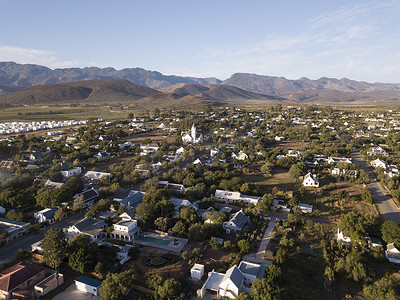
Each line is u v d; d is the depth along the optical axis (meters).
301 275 94.44
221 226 123.62
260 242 113.38
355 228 108.69
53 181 179.75
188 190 155.88
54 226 125.50
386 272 95.88
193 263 97.50
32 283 88.38
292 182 187.00
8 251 105.62
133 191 158.00
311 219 135.50
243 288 84.75
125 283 81.56
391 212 143.62
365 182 182.75
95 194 154.62
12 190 148.38
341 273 93.94
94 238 112.06
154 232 120.44
